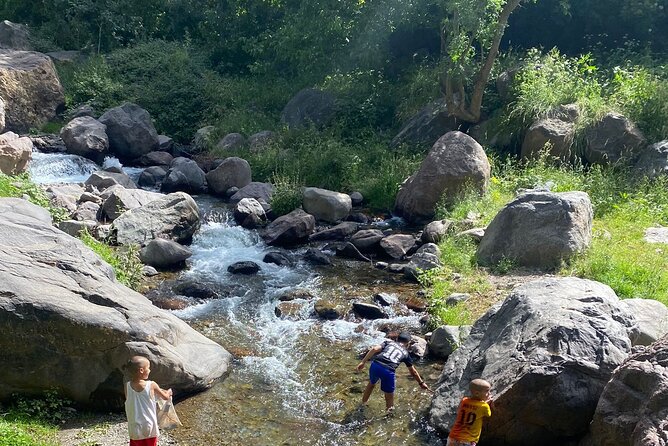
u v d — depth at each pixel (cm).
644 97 1652
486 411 664
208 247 1370
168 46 2550
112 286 820
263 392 841
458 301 1042
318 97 2081
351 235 1447
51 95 2161
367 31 2139
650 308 855
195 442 731
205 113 2233
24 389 745
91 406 767
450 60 1770
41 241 824
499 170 1639
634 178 1494
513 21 2142
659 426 578
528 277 1109
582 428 686
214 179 1723
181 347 838
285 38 2239
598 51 2016
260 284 1193
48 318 732
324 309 1066
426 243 1336
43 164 1744
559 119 1642
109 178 1605
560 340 705
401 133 1869
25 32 2656
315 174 1761
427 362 919
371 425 776
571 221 1143
